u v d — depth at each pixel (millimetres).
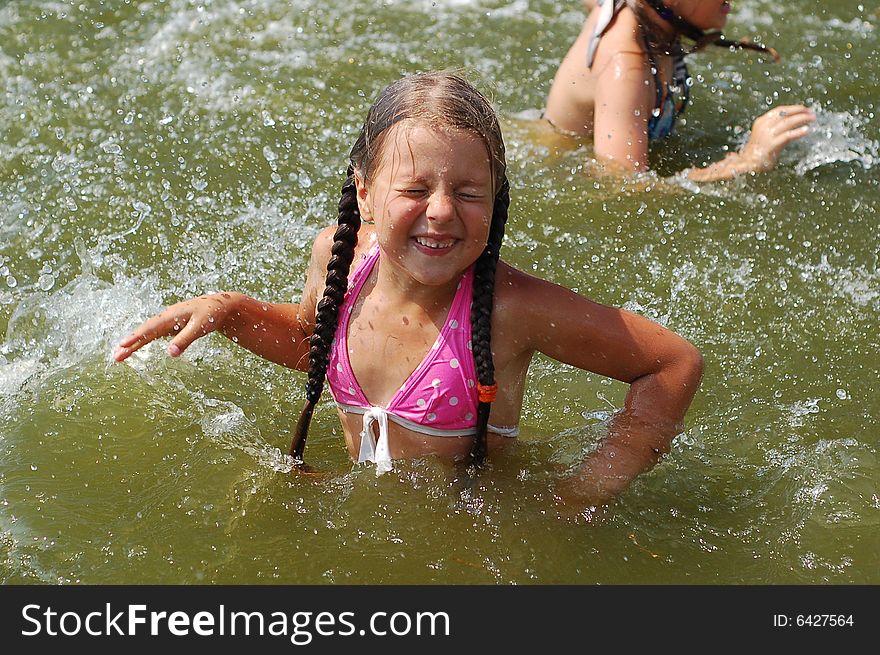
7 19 10875
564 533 5332
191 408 6301
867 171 8789
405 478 5496
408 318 5395
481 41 10914
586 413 6422
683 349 5496
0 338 6902
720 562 5262
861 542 5383
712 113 9781
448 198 4949
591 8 10148
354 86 10016
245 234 8062
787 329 7203
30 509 5500
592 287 7594
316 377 5625
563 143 9148
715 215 8297
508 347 5461
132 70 10109
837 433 6258
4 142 9070
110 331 6945
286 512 5469
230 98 9680
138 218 8172
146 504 5543
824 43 10914
